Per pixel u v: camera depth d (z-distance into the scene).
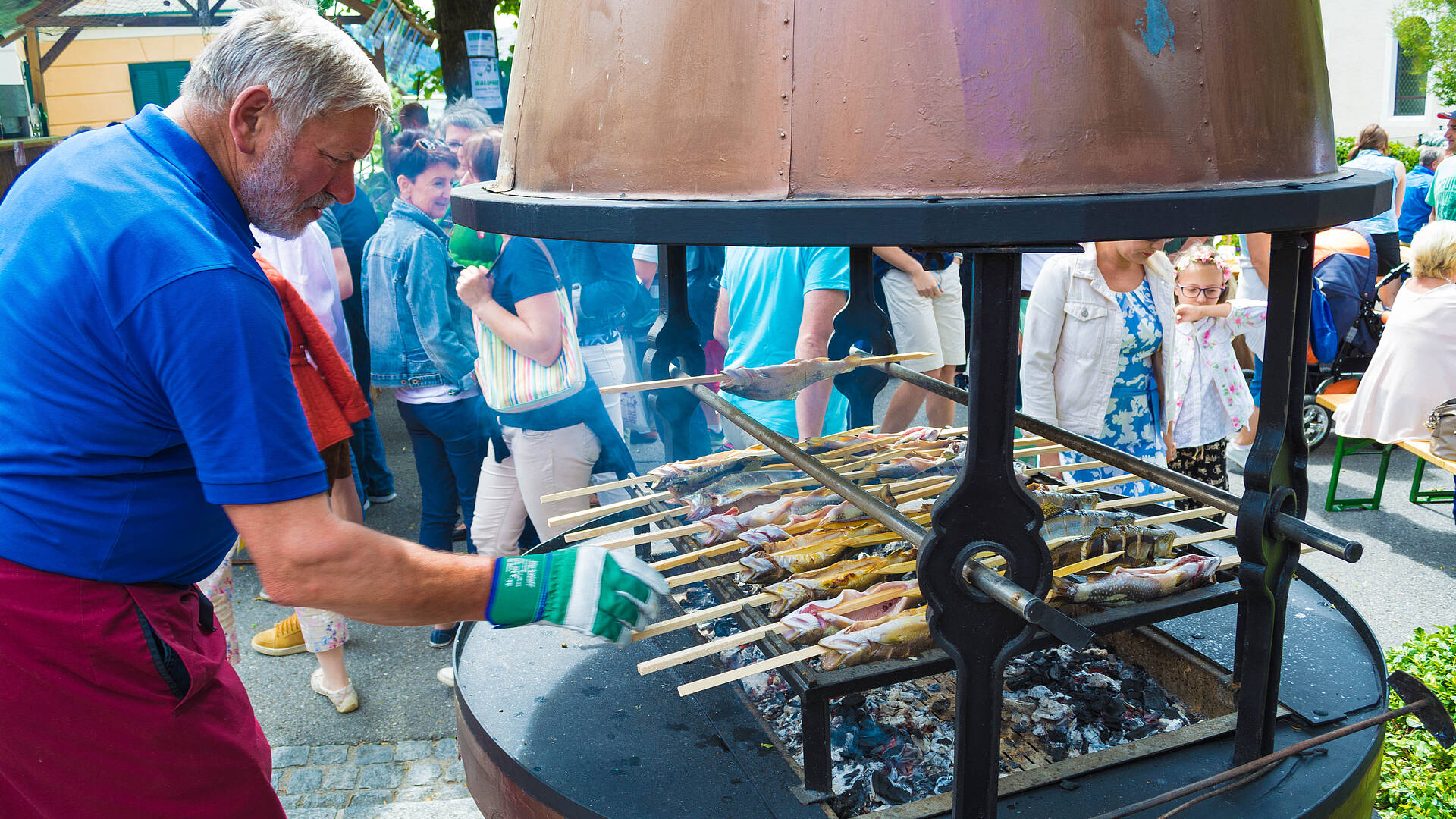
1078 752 1.95
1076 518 1.91
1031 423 2.33
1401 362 4.75
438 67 8.36
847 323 2.88
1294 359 1.57
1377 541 4.71
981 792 1.49
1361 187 1.32
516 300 3.19
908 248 1.25
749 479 2.32
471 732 1.88
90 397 1.53
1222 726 1.80
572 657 2.12
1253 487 1.57
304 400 2.82
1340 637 2.08
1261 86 1.28
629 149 1.32
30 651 1.62
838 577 1.80
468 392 3.82
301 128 1.56
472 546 4.04
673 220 1.21
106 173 1.52
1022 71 1.16
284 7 1.58
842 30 1.19
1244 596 1.78
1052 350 3.35
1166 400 3.47
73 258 1.48
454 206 1.59
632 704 1.93
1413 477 5.52
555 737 1.82
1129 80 1.18
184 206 1.50
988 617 1.41
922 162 1.18
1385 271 6.76
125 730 1.69
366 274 3.76
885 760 1.91
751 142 1.24
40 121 9.36
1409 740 2.71
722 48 1.24
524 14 1.52
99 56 10.00
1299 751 1.63
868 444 2.56
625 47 1.31
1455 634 3.20
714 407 2.39
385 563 1.51
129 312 1.46
